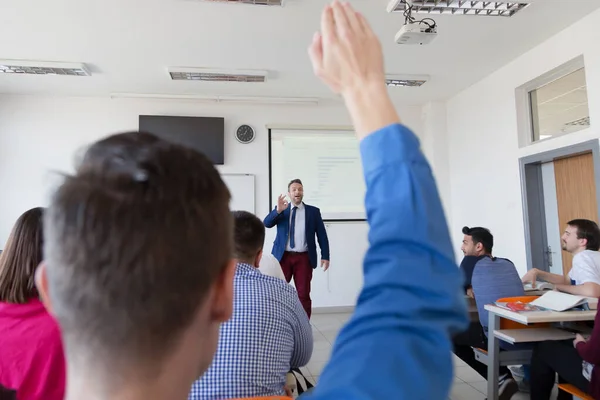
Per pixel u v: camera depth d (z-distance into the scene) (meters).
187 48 4.16
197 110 5.74
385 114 0.40
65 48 4.10
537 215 4.52
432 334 0.32
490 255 3.20
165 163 0.35
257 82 5.13
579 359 2.09
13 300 1.25
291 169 5.86
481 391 2.90
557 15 3.66
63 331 0.35
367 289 0.35
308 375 3.28
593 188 3.97
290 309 1.36
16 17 3.49
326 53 0.43
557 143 4.09
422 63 4.68
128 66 4.57
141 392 0.35
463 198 5.66
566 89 4.13
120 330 0.33
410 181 0.36
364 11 3.54
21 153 5.31
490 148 5.08
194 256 0.34
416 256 0.34
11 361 1.23
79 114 5.48
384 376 0.29
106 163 0.34
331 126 5.96
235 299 1.28
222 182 0.39
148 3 3.34
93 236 0.32
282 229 4.13
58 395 1.26
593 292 2.50
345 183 5.96
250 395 1.20
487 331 2.70
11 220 5.20
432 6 3.40
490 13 3.57
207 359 0.40
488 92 5.09
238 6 3.40
